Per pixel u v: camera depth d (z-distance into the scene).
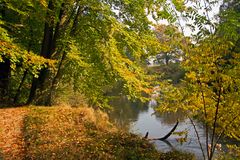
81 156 10.02
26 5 14.02
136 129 22.02
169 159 11.87
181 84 8.31
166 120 26.73
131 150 11.63
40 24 19.25
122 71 16.58
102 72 18.19
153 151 12.45
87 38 18.42
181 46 7.57
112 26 16.89
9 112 16.05
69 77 20.28
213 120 7.76
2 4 13.36
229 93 7.33
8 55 11.68
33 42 20.17
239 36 7.04
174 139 19.33
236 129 7.72
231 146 8.91
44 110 16.66
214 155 14.80
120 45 17.95
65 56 18.86
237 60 7.16
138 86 16.25
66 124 14.35
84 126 14.57
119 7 17.72
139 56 17.53
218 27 7.09
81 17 18.42
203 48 7.33
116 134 13.81
